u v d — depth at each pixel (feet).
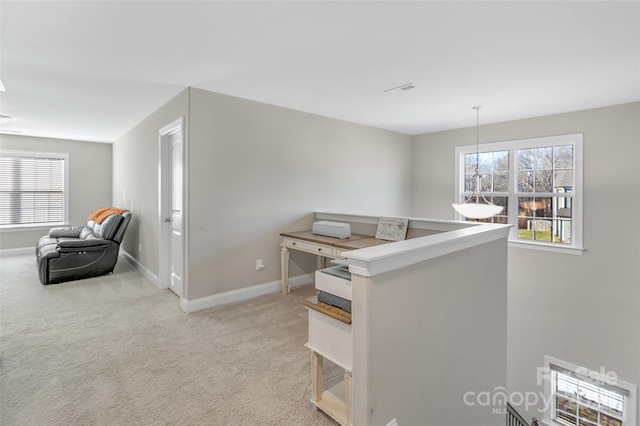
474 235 6.29
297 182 13.16
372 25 6.60
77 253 13.89
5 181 19.02
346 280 4.96
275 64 8.55
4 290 12.59
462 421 6.23
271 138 12.27
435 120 14.92
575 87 10.26
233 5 5.87
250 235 11.73
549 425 13.37
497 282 7.45
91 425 5.36
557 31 6.82
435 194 17.79
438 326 5.49
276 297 11.89
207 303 10.72
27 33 6.88
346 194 15.16
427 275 5.18
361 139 15.76
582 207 12.68
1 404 5.82
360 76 9.40
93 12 6.09
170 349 7.97
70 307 10.78
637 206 11.51
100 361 7.37
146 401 5.99
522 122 14.52
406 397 4.85
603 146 12.26
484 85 10.15
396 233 10.52
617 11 6.05
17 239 19.43
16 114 13.85
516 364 14.33
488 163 15.89
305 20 6.39
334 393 6.01
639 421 11.30
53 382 6.53
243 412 5.74
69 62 8.41
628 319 11.60
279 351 7.91
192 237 10.34
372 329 4.24
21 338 8.50
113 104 12.27
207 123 10.59
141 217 15.33
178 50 7.72
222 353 7.79
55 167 20.38
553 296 13.28
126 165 18.10
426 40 7.23
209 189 10.68
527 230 14.49
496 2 5.79
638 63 8.46
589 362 12.41
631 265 11.59
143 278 14.37
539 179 14.15
